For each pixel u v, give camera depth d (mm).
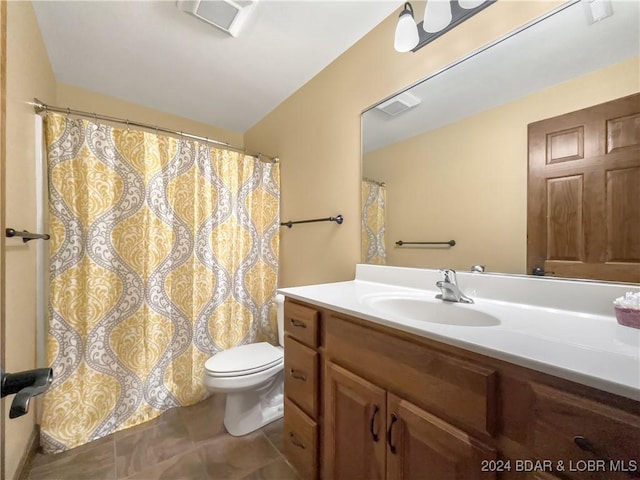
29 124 1261
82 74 1811
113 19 1369
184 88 1988
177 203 1797
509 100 1043
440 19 1024
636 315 711
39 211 1386
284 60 1708
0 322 413
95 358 1496
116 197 1578
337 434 1000
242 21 1388
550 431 522
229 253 2016
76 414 1426
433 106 1261
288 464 1295
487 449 601
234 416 1503
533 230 993
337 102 1699
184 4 1271
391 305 1163
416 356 749
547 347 594
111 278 1556
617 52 830
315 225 1895
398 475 784
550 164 953
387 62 1420
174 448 1395
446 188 1229
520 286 993
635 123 799
